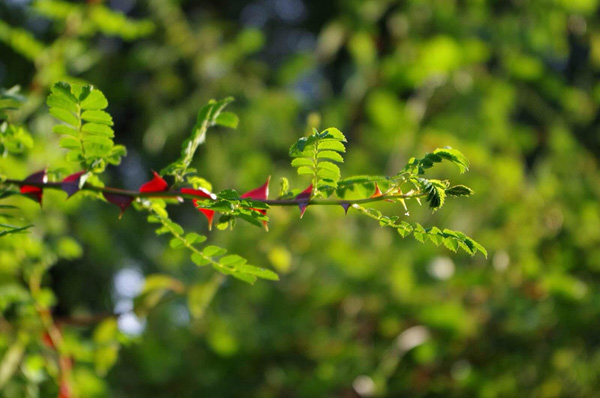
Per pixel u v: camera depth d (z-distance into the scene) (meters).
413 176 1.25
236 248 3.88
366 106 5.37
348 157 4.94
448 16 5.39
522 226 4.08
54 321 2.43
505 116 5.45
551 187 4.34
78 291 4.50
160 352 3.89
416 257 4.03
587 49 6.36
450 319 3.63
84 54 2.92
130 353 4.02
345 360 3.62
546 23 5.49
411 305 3.92
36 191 1.44
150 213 1.43
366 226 4.36
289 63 5.26
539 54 5.83
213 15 6.02
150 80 5.48
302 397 3.50
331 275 4.05
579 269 3.96
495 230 4.14
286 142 5.02
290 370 3.77
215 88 5.10
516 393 3.74
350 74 5.53
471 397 3.66
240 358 3.83
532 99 5.45
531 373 3.74
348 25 5.48
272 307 4.20
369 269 4.05
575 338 3.69
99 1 2.54
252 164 4.54
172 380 3.99
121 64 4.96
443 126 5.08
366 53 5.37
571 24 5.70
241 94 5.12
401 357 3.82
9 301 2.28
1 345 2.35
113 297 4.59
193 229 4.95
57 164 1.83
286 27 6.47
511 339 3.70
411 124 4.88
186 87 5.46
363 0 5.47
